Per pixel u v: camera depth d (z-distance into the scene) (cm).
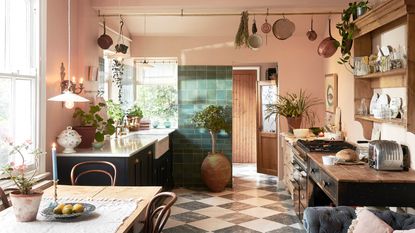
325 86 629
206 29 640
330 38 487
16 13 345
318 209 248
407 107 298
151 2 482
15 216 224
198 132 663
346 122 512
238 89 852
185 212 509
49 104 393
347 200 291
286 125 652
